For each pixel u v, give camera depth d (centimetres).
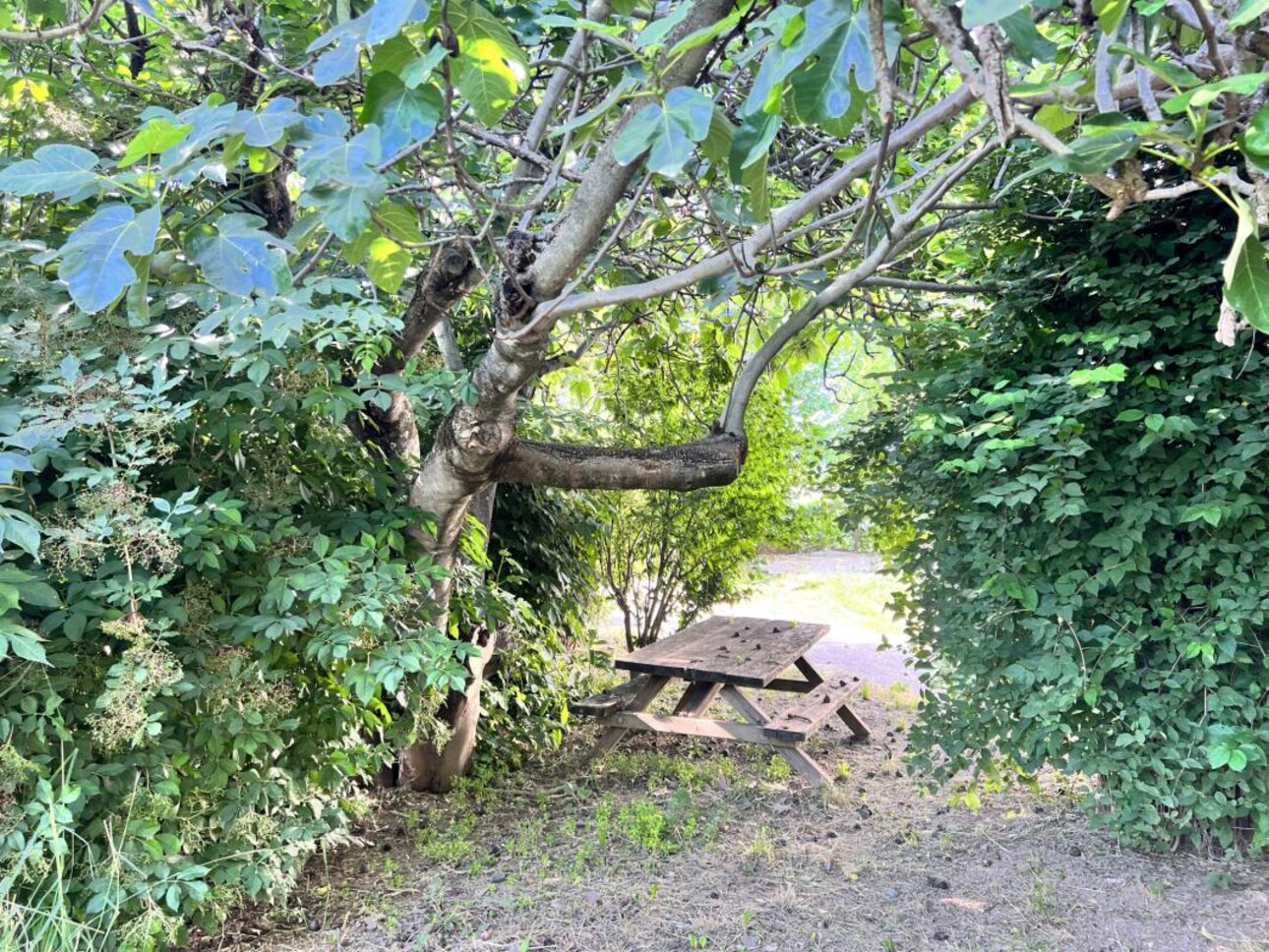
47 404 246
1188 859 369
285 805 326
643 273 414
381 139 152
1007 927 324
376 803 450
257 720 278
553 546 584
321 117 163
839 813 435
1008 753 388
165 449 254
